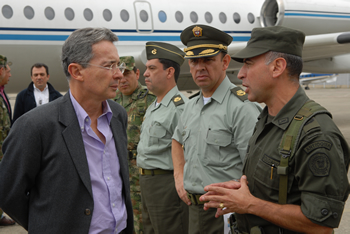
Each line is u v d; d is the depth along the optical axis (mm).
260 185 1288
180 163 2221
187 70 9133
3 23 6711
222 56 1979
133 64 2828
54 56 7324
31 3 7016
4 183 1283
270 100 1341
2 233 3273
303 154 1146
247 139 1798
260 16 9984
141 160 2498
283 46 1276
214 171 1874
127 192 1489
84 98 1376
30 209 1336
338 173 1103
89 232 1337
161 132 2428
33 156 1266
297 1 9898
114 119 1511
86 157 1327
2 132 3648
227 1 9938
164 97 2547
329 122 1165
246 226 1394
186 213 2473
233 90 1932
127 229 1546
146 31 8367
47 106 1340
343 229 3068
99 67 1324
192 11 9133
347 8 10922
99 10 7781
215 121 1897
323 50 8812
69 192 1278
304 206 1133
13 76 7184
